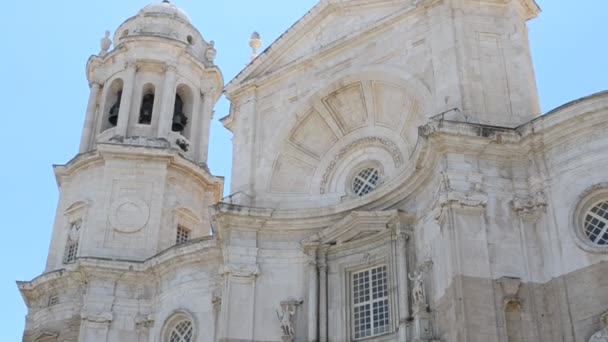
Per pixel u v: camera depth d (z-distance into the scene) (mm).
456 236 24172
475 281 23547
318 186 32719
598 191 23797
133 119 41688
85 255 37125
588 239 23656
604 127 24297
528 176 25391
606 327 22047
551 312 23359
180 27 45688
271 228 31094
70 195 40031
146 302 35656
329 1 33375
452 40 28375
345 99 32906
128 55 43250
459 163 25406
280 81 34375
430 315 25531
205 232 40750
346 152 32812
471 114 26812
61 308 36344
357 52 32188
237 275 30219
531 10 30047
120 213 38156
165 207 38969
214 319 32688
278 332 29266
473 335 22750
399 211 27922
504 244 24344
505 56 28203
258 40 37719
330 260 29828
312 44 34219
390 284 27750
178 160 39938
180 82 43781
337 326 28625
